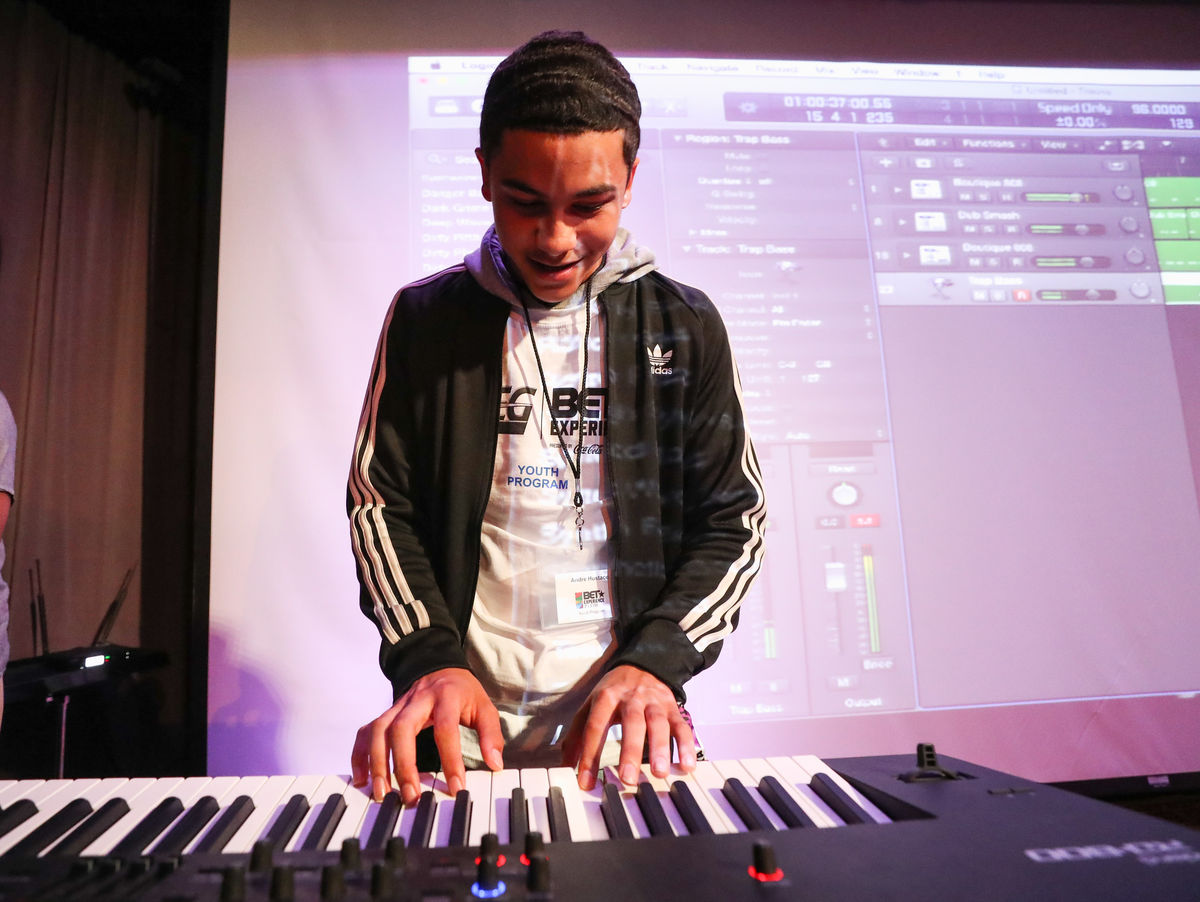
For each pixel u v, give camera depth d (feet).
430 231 6.77
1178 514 6.92
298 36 6.91
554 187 2.38
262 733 6.09
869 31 7.41
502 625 2.89
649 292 3.21
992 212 7.25
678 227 6.91
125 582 6.94
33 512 6.91
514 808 1.59
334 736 6.15
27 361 7.02
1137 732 6.52
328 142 6.79
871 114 7.29
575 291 3.02
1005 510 6.77
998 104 7.45
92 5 7.34
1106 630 6.66
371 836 1.48
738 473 3.07
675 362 3.08
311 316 6.57
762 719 6.26
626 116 2.44
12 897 1.15
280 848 1.47
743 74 7.20
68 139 7.39
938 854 1.28
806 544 6.55
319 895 1.15
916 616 6.53
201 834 1.55
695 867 1.25
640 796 1.68
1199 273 7.38
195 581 6.20
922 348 6.95
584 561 2.95
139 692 7.13
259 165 6.70
